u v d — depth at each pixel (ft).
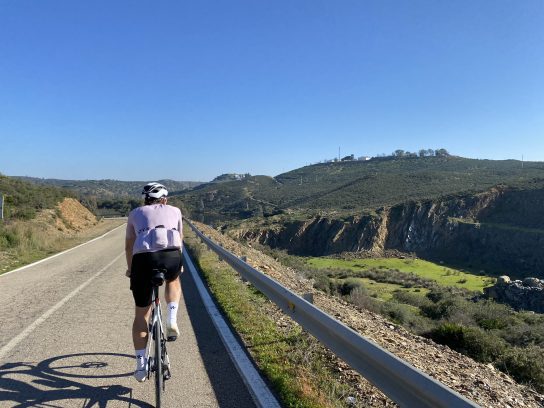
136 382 14.90
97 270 41.65
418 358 21.12
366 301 55.16
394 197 472.85
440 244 350.43
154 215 14.10
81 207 151.74
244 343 19.25
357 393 14.90
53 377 15.21
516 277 279.49
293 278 48.06
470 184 495.82
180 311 25.30
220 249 43.50
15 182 123.13
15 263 46.21
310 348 18.10
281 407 13.20
